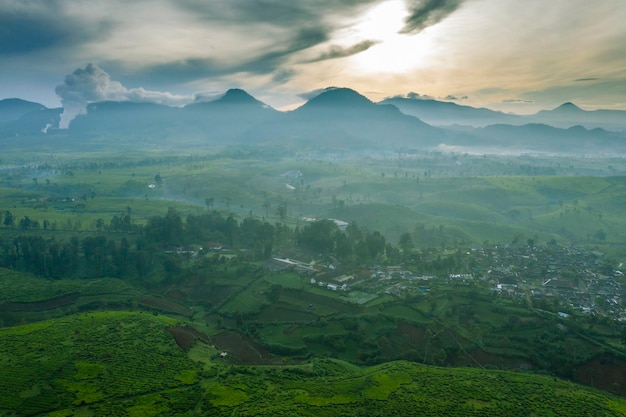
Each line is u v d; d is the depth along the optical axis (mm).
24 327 164125
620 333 172625
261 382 136750
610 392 146500
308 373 145875
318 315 198000
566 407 126125
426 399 127750
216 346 172875
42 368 134125
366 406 123875
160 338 161625
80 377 131000
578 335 173625
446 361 165625
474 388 135000
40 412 114688
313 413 119062
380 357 168375
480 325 184000
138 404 120688
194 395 127188
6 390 122375
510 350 169375
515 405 125875
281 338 183875
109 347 150500
